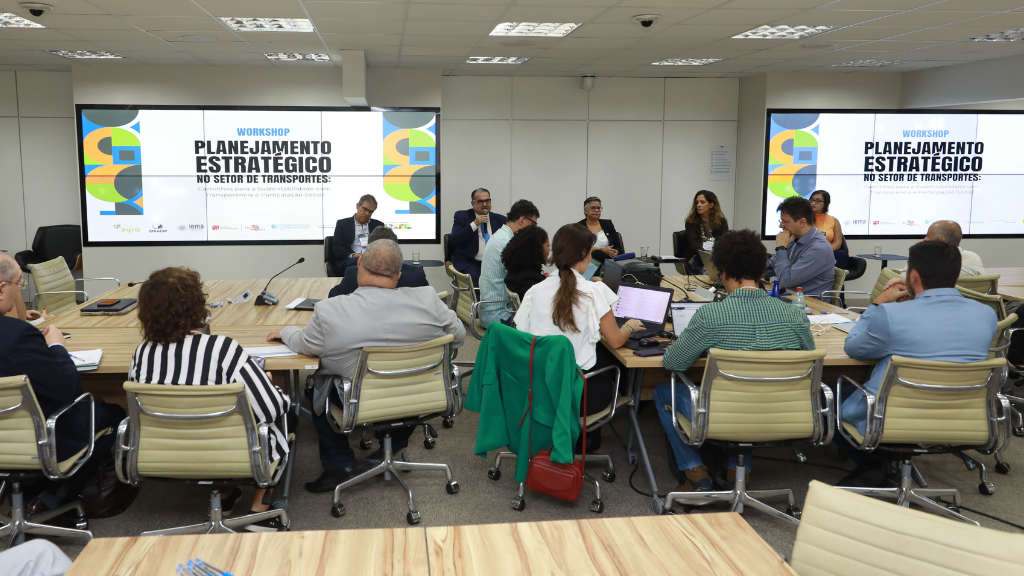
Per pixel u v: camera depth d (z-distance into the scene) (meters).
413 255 6.77
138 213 7.34
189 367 2.30
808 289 4.33
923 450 2.60
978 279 4.01
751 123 8.06
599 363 3.46
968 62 7.04
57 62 6.97
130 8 4.64
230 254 7.55
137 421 2.29
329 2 4.50
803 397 2.56
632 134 8.26
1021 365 3.75
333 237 6.52
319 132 7.45
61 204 7.80
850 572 1.31
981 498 3.01
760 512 2.88
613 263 4.00
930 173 8.08
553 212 8.30
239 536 1.30
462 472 3.31
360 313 2.74
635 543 1.30
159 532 2.51
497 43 5.96
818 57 6.74
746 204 8.23
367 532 1.33
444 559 1.24
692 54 6.54
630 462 3.40
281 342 3.11
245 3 4.51
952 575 1.22
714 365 2.49
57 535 2.53
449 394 2.88
